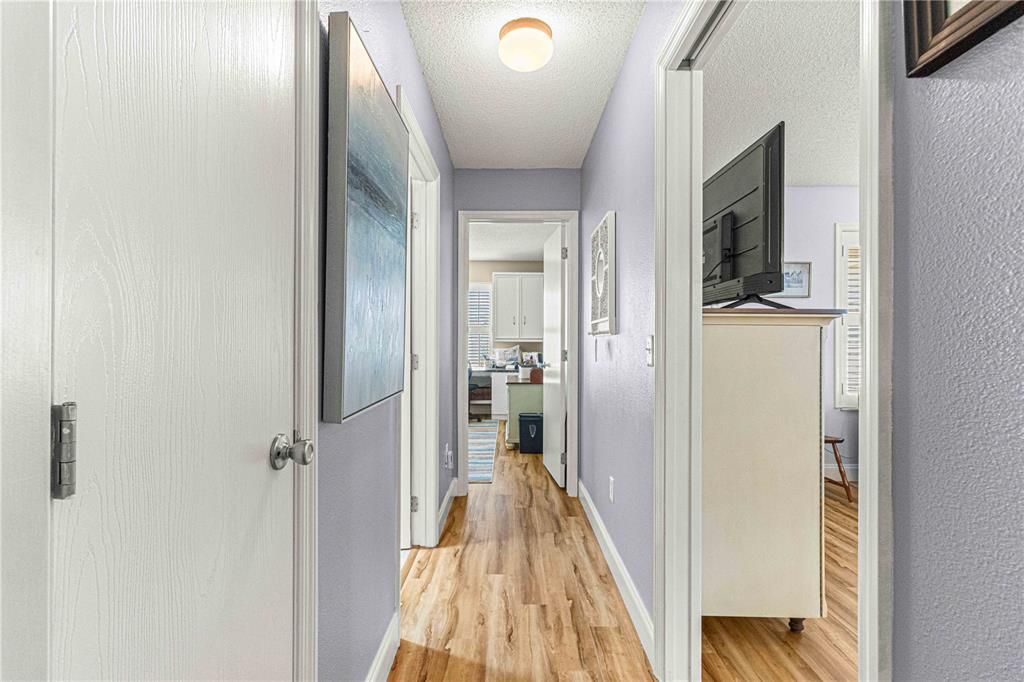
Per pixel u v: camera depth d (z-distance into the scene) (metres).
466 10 2.13
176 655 0.67
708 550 2.01
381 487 1.80
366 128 1.38
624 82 2.47
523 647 2.00
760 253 2.11
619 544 2.51
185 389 0.69
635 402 2.20
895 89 0.65
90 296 0.53
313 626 1.11
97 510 0.54
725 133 3.37
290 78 1.05
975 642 0.54
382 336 1.62
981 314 0.54
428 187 3.08
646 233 2.03
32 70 0.46
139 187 0.60
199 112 0.72
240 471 0.84
